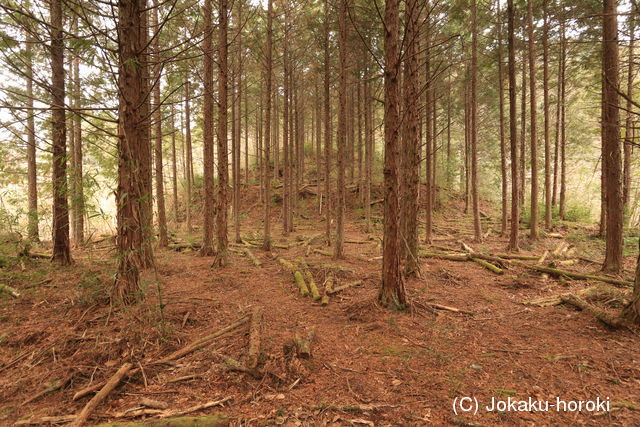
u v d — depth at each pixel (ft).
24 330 12.82
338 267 24.40
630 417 8.04
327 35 33.81
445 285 21.12
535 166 38.24
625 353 11.34
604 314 14.01
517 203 33.27
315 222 62.34
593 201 63.16
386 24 14.88
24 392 9.09
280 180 80.28
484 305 17.20
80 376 9.87
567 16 32.83
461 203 68.90
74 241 38.04
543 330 13.78
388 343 12.45
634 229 39.47
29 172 32.96
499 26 38.27
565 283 21.06
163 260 27.89
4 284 17.70
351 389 9.39
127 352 11.18
